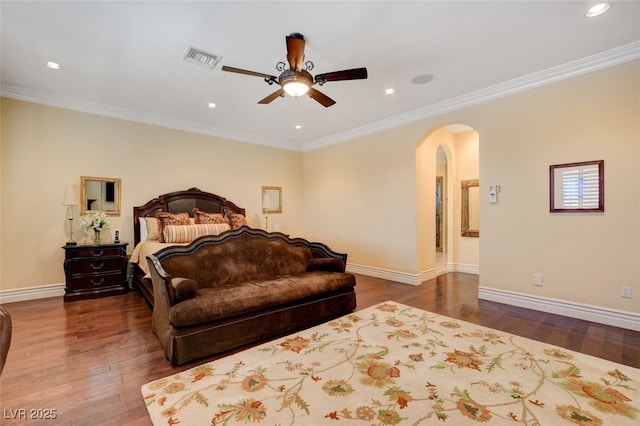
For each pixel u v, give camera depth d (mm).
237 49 2781
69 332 2732
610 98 2887
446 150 5648
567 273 3160
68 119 4000
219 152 5469
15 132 3650
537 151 3342
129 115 4461
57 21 2350
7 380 1956
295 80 2533
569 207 3135
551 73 3188
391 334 2693
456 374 2014
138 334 2693
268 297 2645
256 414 1623
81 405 1709
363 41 2646
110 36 2562
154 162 4738
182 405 1702
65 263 3658
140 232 4430
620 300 2855
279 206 6344
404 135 4707
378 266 5125
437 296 3951
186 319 2184
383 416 1602
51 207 3883
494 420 1560
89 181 4156
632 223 2791
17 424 1554
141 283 3830
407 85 3566
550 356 2258
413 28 2459
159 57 2918
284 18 2322
